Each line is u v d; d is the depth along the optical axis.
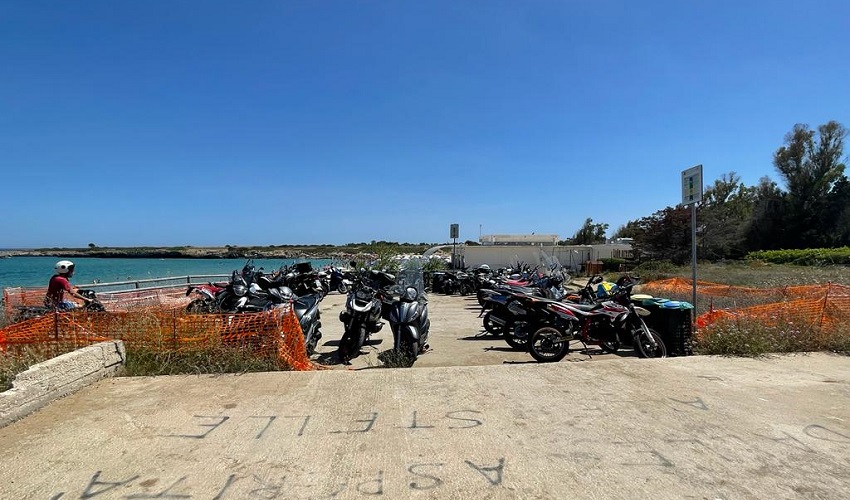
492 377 5.12
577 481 3.01
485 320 8.98
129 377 5.12
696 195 7.22
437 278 20.17
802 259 32.53
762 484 2.96
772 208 45.34
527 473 3.11
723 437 3.62
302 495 2.87
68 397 4.51
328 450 3.44
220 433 3.73
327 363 7.12
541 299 7.27
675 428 3.79
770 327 6.60
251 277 9.56
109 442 3.58
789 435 3.66
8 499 2.84
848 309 7.24
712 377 5.11
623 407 4.24
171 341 5.60
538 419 3.98
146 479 3.05
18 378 4.15
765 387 4.77
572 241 55.25
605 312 6.97
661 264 26.58
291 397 4.52
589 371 5.34
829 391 4.65
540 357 6.93
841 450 3.41
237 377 5.13
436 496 2.84
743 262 31.95
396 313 6.86
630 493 2.87
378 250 20.81
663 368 5.46
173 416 4.06
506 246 30.06
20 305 8.86
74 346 5.48
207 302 9.04
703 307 10.23
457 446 3.50
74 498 2.84
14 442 3.58
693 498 2.81
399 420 3.98
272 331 5.74
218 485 2.98
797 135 44.22
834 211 42.84
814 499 2.79
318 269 19.86
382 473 3.12
